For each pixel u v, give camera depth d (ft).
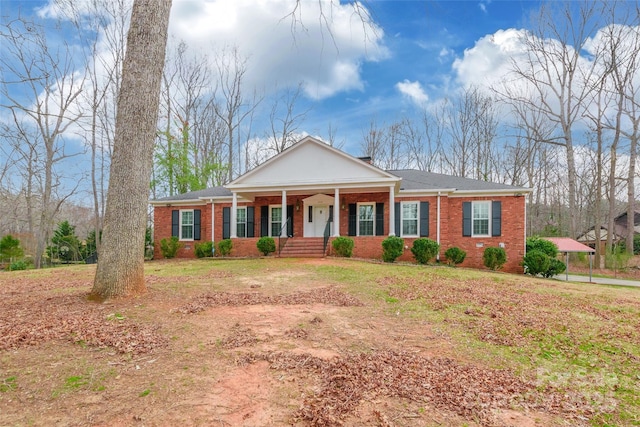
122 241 20.70
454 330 17.12
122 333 14.55
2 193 69.56
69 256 84.28
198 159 101.60
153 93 21.56
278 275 33.88
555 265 48.47
